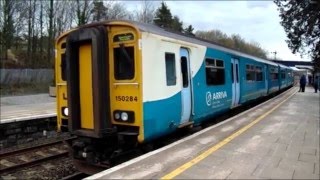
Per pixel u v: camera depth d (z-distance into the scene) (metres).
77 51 9.02
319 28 30.11
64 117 9.89
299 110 17.52
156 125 8.75
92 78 8.41
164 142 10.34
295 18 30.91
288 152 8.33
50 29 49.81
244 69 18.05
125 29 8.45
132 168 6.96
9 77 40.34
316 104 21.17
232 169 6.95
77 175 9.73
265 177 6.46
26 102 27.09
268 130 11.30
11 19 44.78
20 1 46.69
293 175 6.59
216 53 13.24
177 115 9.78
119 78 8.55
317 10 28.53
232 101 15.55
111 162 8.78
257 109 18.02
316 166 7.16
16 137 14.49
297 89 46.59
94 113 8.38
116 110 8.62
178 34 10.71
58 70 10.00
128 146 8.85
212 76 12.73
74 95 8.97
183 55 10.35
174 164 7.25
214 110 12.92
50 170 10.54
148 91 8.42
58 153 12.10
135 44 8.28
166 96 9.18
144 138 8.34
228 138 9.89
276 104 21.19
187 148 8.65
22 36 50.72
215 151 8.38
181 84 10.02
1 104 25.38
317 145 9.09
